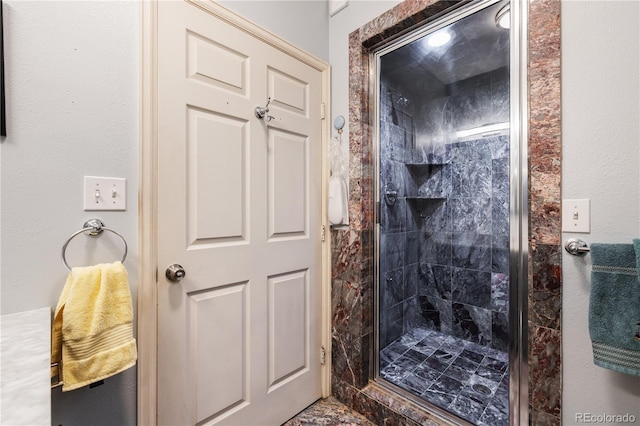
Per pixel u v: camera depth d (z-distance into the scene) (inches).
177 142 42.4
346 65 63.7
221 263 47.6
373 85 64.0
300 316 60.9
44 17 32.7
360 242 61.2
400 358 77.7
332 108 66.4
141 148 39.0
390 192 80.0
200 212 45.0
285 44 56.9
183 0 42.9
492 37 59.1
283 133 57.3
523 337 44.6
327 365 65.6
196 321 44.8
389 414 55.7
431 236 92.8
